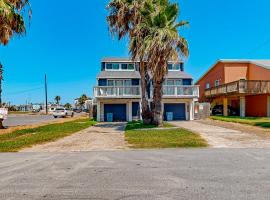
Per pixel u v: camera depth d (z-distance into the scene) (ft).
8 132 69.15
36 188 20.31
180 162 29.04
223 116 124.06
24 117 180.55
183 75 123.54
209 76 153.99
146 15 75.82
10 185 21.17
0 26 62.18
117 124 92.12
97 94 109.50
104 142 47.21
